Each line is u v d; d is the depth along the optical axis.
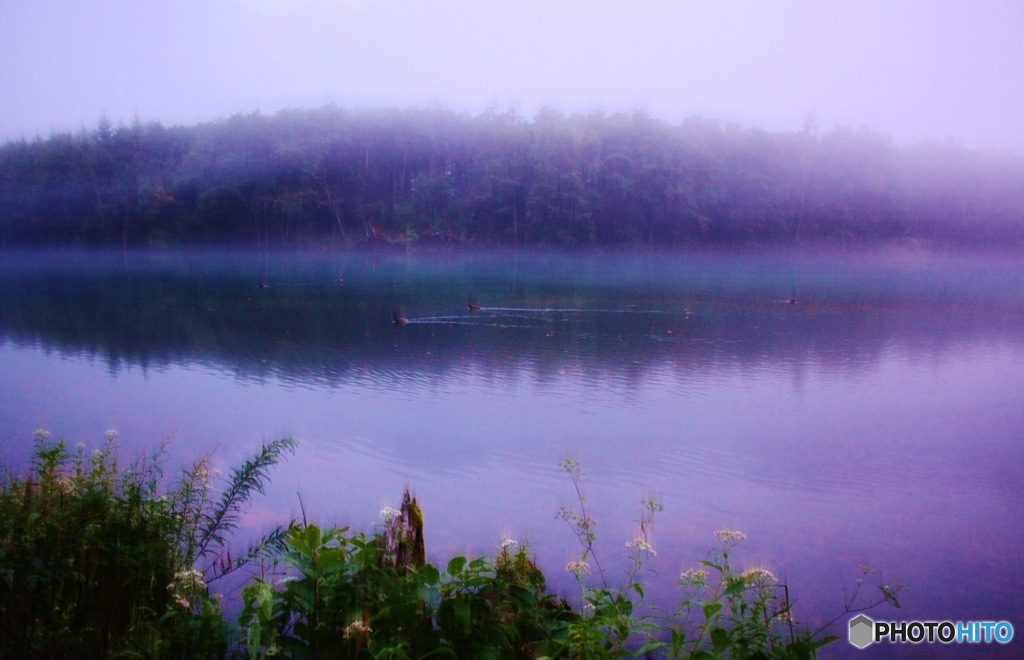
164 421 13.00
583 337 24.95
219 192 73.75
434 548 7.07
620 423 13.28
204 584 3.82
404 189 81.50
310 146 75.88
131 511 4.05
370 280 51.44
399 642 3.46
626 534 7.69
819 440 12.20
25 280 50.56
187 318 29.70
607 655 3.68
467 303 36.56
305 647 3.50
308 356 20.77
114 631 3.37
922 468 10.58
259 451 10.63
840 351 22.69
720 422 13.41
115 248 80.88
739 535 4.77
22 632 3.04
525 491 9.16
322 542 3.78
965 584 6.67
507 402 14.97
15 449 10.19
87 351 21.66
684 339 24.75
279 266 66.94
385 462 10.40
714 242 79.50
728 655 3.88
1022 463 10.72
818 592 6.48
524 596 4.06
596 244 75.12
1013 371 19.30
